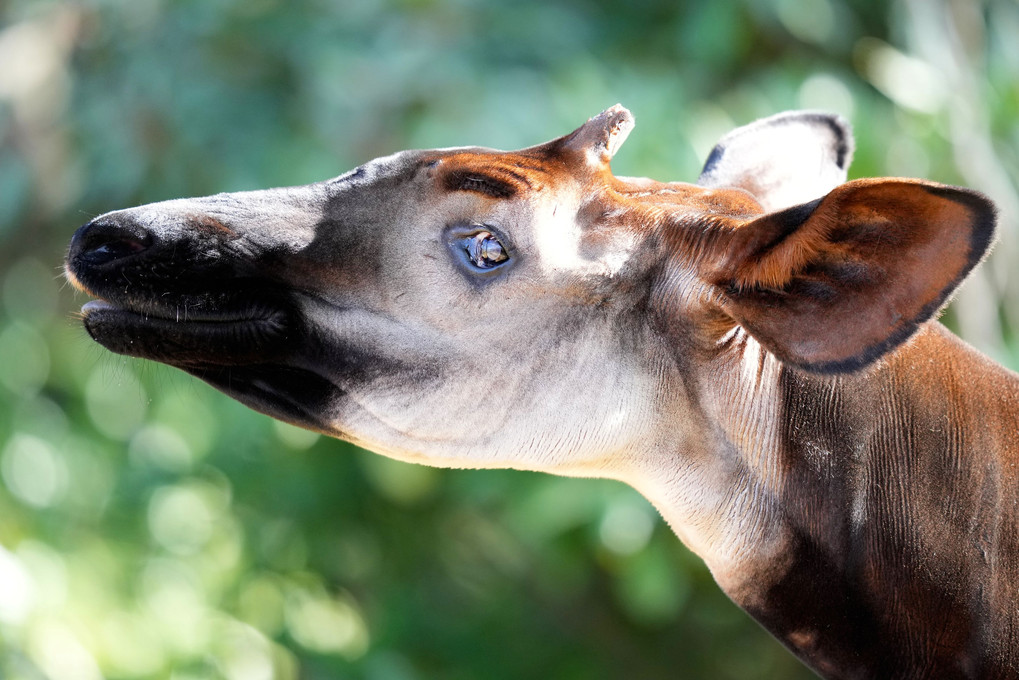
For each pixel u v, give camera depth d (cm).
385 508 1702
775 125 803
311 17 1447
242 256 668
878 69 1377
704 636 1781
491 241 674
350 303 677
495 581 1794
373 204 684
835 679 701
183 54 1480
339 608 1764
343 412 693
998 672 665
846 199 579
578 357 681
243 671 1588
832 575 685
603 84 1325
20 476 1684
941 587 665
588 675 1736
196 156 1470
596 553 1491
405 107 1380
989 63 1423
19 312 1762
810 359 614
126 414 1792
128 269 657
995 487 669
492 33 1403
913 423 673
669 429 693
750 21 1395
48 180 1557
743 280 639
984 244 561
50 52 1571
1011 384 696
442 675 1702
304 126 1422
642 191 713
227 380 698
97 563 1545
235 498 1698
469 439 690
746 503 695
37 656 1263
